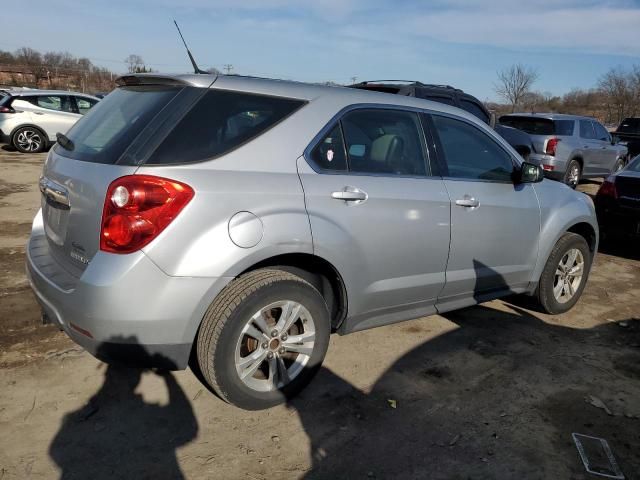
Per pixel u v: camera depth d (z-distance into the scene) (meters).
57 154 3.11
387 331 4.07
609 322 4.50
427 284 3.56
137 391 3.07
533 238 4.20
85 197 2.61
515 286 4.25
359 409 3.03
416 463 2.62
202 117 2.73
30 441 2.62
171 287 2.52
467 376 3.46
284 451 2.66
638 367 3.70
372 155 3.28
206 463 2.54
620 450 2.80
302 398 3.11
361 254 3.14
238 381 2.78
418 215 3.38
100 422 2.79
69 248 2.75
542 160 11.13
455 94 8.32
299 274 3.09
